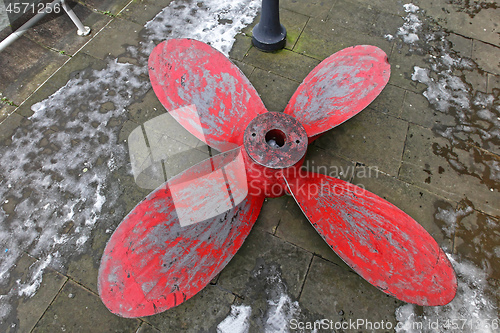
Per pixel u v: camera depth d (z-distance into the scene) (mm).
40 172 4180
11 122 4523
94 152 4312
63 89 4785
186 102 3604
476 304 3418
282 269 3609
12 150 4332
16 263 3650
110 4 5621
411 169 4180
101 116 4566
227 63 3734
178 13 5516
